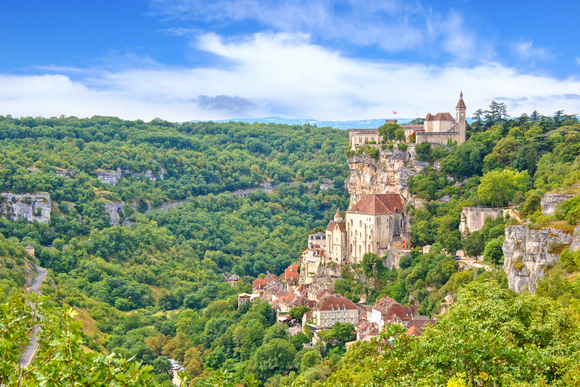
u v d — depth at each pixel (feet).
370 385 305.12
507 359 300.61
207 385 205.67
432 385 266.16
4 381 174.60
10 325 185.26
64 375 172.65
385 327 318.24
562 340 349.00
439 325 358.43
